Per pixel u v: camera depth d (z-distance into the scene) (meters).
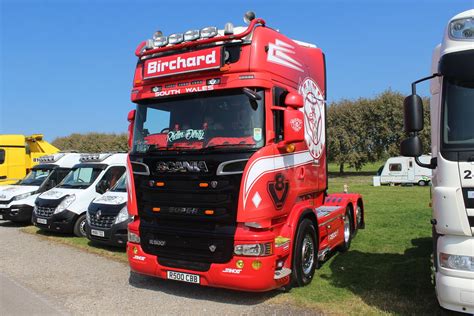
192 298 5.98
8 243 10.38
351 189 29.17
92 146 57.59
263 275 5.34
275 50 5.97
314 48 7.60
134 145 6.41
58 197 11.31
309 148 6.93
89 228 9.56
